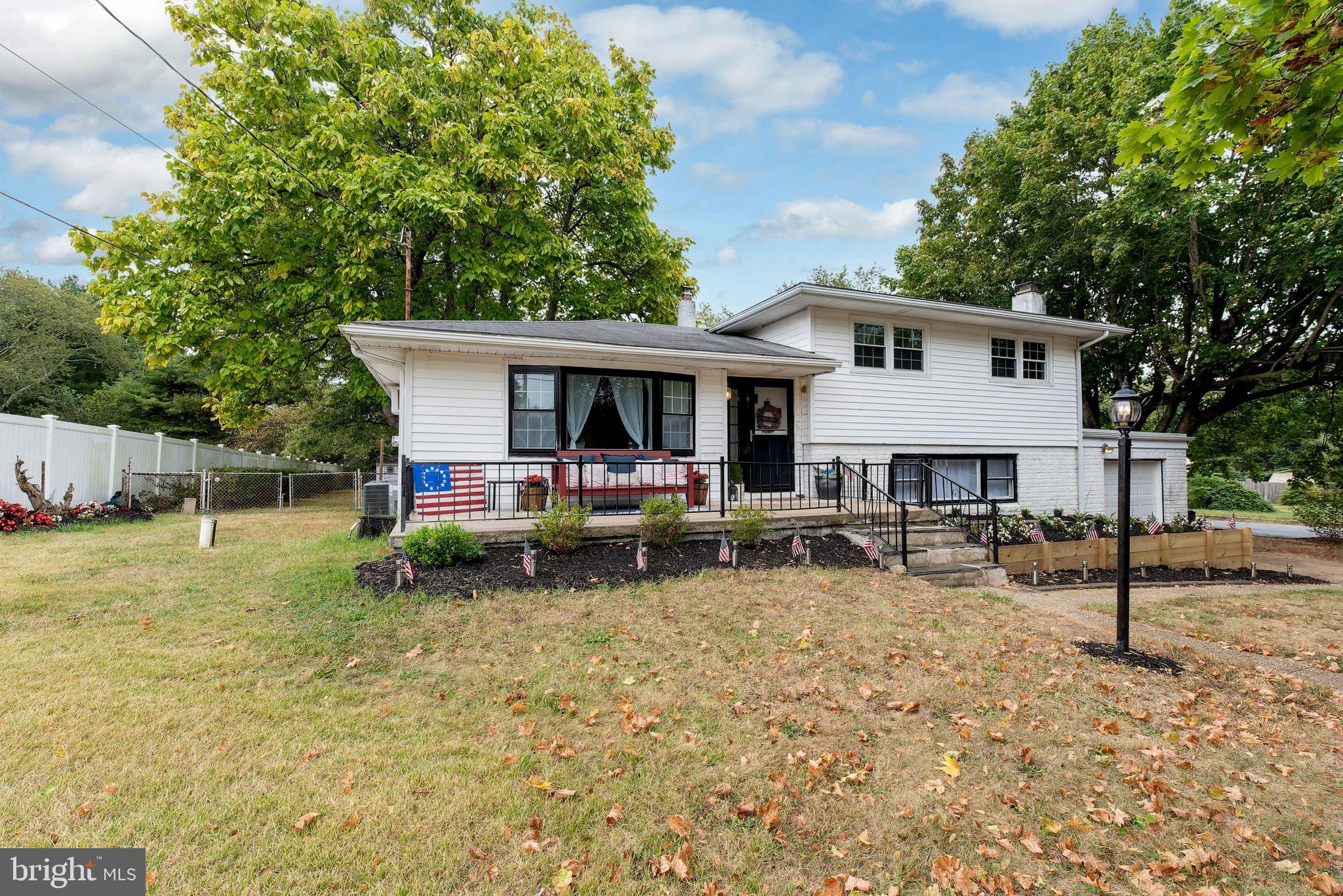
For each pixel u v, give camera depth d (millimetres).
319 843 2533
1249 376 15305
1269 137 4219
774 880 2463
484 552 6766
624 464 9391
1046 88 17922
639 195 16109
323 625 5027
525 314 16234
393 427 20844
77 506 11969
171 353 12617
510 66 14602
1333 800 3242
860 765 3348
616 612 5566
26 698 3674
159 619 5145
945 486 12938
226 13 12875
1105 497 14797
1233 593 8500
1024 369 13992
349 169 13109
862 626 5559
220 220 12320
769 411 11836
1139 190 13703
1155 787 3254
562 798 2928
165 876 2307
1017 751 3582
